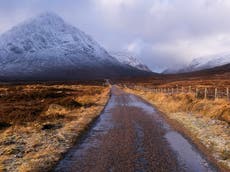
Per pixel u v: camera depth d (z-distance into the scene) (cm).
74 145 1351
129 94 6166
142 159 1112
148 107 3197
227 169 989
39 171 962
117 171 974
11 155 1162
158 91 5778
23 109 2575
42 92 4650
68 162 1082
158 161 1084
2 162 1059
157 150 1245
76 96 4500
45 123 1900
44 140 1427
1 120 2041
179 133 1620
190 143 1369
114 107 3203
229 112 2033
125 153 1201
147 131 1692
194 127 1755
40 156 1139
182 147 1293
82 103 3409
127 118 2273
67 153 1209
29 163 1042
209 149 1249
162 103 3431
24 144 1354
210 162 1068
